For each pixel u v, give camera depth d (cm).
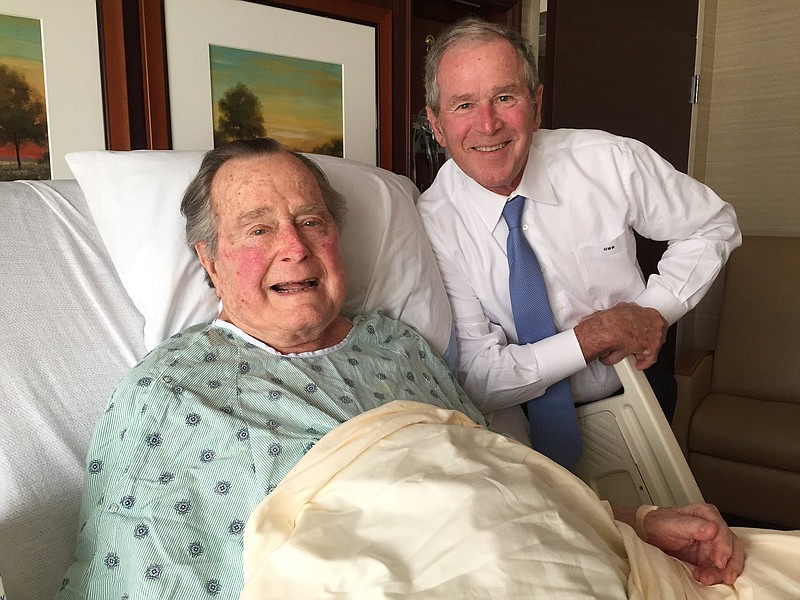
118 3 137
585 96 258
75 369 106
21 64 125
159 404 92
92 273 115
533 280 149
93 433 99
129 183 118
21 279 106
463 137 140
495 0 223
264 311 105
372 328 124
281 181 107
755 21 302
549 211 153
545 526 76
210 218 108
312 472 84
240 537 84
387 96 195
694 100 309
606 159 157
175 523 83
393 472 82
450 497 77
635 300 162
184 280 117
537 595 69
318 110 178
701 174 322
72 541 98
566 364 142
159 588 79
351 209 134
